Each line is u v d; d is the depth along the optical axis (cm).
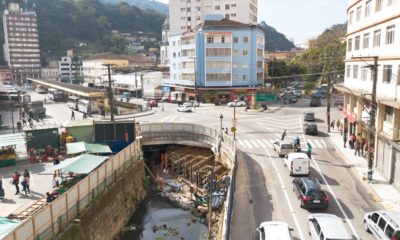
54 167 2692
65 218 2047
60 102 9131
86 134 3822
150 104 7569
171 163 4044
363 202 2358
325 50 10819
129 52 19188
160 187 3572
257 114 6212
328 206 2294
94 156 2934
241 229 2002
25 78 16325
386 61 2805
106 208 2536
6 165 3281
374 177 2838
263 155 3544
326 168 3095
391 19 2734
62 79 16712
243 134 4550
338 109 6644
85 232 2181
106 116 6397
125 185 2958
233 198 2414
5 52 17488
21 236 1644
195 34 8088
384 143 2861
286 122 5384
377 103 2984
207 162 3788
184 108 6725
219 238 2102
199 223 2794
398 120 2661
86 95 7050
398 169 2583
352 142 3734
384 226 1759
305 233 1942
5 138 3494
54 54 18788
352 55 3944
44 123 5794
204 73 8131
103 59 13350
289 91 9100
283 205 2325
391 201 2358
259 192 2555
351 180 2791
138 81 10450
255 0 12488
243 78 8194
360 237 1891
